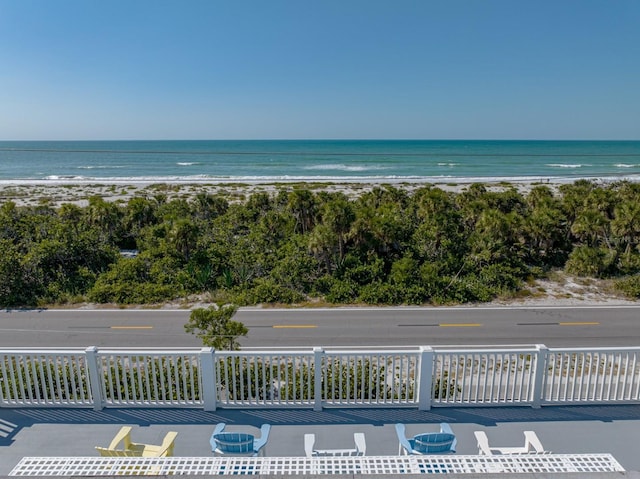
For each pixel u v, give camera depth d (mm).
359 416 6340
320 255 21281
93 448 5691
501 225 22844
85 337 14609
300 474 3213
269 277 20234
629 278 19766
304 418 6305
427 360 6285
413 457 3703
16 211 29031
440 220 23422
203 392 6406
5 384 6410
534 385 6391
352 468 3666
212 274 20422
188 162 115750
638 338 14258
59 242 21031
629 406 6523
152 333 14906
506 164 105312
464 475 3084
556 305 17453
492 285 19406
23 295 17969
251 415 6363
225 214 31578
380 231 21875
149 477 3105
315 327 15328
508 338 14297
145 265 21078
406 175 81312
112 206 28828
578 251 22188
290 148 190875
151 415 6348
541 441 5809
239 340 14258
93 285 19328
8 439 5836
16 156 140375
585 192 33312
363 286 19000
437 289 18297
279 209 31891
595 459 3713
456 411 6430
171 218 28359
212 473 3645
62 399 6469
